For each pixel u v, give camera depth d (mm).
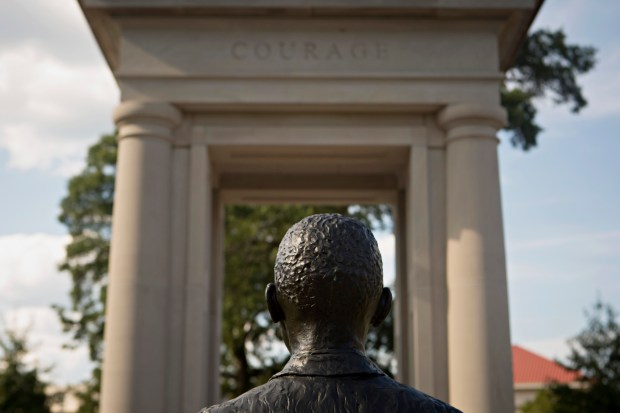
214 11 21359
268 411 3055
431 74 21672
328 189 27297
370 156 23859
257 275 47406
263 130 22125
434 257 21703
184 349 20797
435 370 21047
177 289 21094
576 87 44562
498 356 20469
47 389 53906
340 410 3047
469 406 20219
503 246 21219
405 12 21469
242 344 48906
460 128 21609
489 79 21734
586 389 40438
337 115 22297
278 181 27266
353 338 3270
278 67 21609
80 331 49969
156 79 21562
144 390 20016
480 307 20672
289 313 3309
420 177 22031
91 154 52906
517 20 21812
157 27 21703
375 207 48031
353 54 21750
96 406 50188
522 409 61438
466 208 21234
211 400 25547
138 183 21078
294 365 3230
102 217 52594
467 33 21969
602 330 39938
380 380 3182
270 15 21531
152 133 21312
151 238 20875
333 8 21188
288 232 3369
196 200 21688
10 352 48125
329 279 3215
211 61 21594
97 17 21609
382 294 3396
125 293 20469
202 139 22016
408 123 22312
